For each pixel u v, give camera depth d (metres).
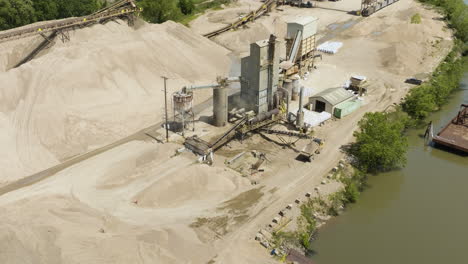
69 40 96.19
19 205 47.34
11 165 55.34
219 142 63.47
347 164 58.22
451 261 44.34
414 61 95.75
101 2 149.75
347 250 45.25
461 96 83.44
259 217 47.53
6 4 120.94
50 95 66.00
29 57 93.19
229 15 137.00
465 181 57.81
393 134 57.44
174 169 55.47
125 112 69.38
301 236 45.41
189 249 41.72
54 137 60.88
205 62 89.19
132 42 81.31
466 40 116.25
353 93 77.12
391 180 57.53
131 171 55.03
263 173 56.09
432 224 49.53
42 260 35.94
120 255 38.38
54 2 132.38
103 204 48.69
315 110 73.94
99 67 73.56
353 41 111.62
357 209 51.78
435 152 64.69
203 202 49.75
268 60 64.94
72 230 40.88
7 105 65.06
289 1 147.75
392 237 47.38
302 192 52.12
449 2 134.62
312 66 92.12
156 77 79.50
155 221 46.06
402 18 130.50
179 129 66.75
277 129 67.62
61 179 53.62
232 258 41.38
